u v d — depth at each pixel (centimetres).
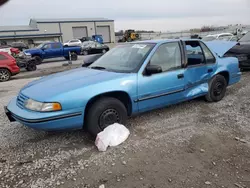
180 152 306
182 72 415
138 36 4303
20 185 252
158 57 391
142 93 366
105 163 287
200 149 312
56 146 335
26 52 1748
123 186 244
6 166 288
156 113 447
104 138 320
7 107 355
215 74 483
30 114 302
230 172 261
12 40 4850
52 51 1880
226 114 432
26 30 5025
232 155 296
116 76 353
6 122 438
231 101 507
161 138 346
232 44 550
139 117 429
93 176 262
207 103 498
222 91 507
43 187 248
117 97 365
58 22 5394
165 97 397
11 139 362
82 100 314
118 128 338
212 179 250
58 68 1480
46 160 299
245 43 900
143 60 376
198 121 405
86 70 406
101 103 333
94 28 5841
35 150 326
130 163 284
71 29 5569
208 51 478
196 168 270
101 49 2656
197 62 455
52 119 298
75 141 349
